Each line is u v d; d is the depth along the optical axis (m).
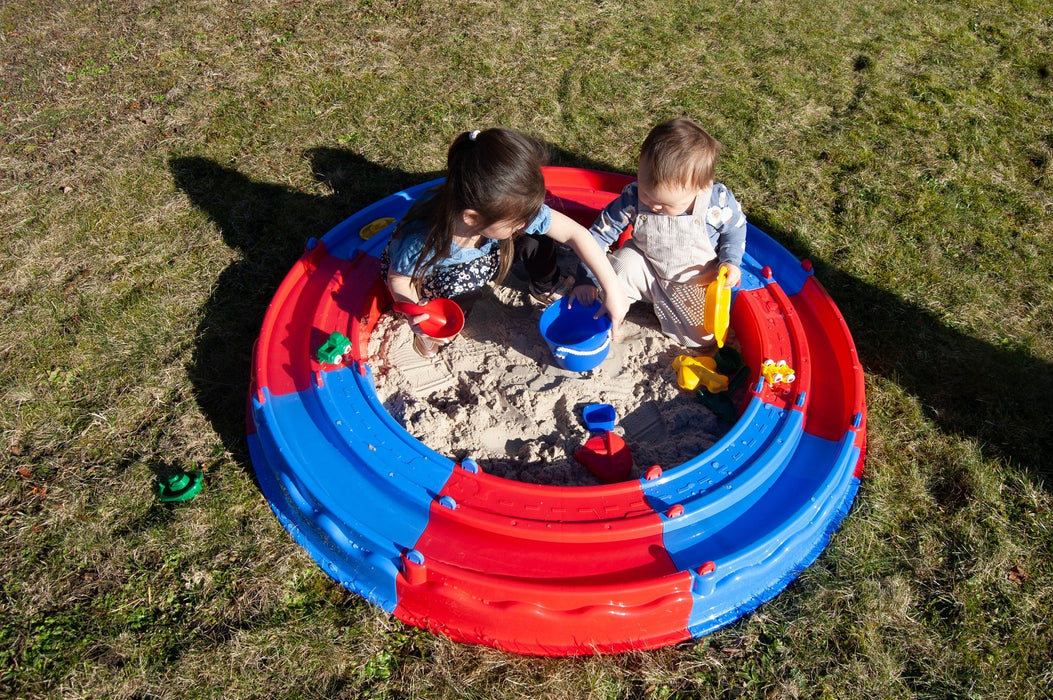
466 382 3.16
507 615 2.38
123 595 2.58
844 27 5.68
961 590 2.63
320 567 2.65
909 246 4.01
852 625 2.53
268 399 2.94
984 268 3.90
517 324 3.41
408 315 3.15
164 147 4.46
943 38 5.61
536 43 5.37
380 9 5.64
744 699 2.36
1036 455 3.07
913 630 2.53
